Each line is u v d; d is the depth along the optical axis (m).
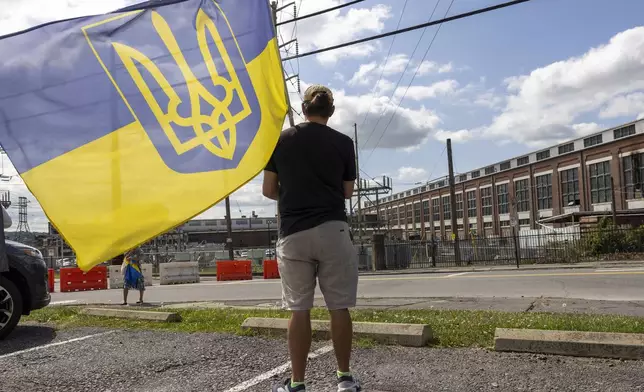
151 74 2.71
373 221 52.12
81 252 2.50
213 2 2.85
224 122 2.73
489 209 77.06
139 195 2.59
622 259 25.45
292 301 3.04
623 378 3.77
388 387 3.76
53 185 2.53
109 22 2.72
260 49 2.85
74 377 4.38
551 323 5.82
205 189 2.63
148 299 14.76
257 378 4.16
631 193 48.50
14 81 2.58
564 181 59.12
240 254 52.41
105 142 2.61
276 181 3.10
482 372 4.05
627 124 48.72
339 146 3.09
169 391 3.90
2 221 6.22
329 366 4.37
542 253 29.22
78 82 2.64
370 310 8.04
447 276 18.89
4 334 6.57
